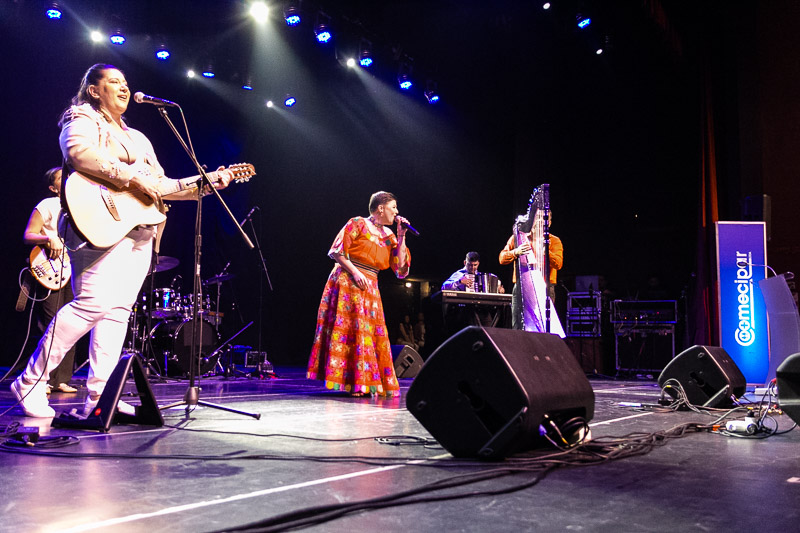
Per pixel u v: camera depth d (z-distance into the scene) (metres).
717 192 8.82
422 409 2.16
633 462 2.12
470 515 1.45
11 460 2.03
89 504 1.52
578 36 9.25
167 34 9.12
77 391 4.90
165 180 3.21
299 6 8.23
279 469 1.95
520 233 4.93
